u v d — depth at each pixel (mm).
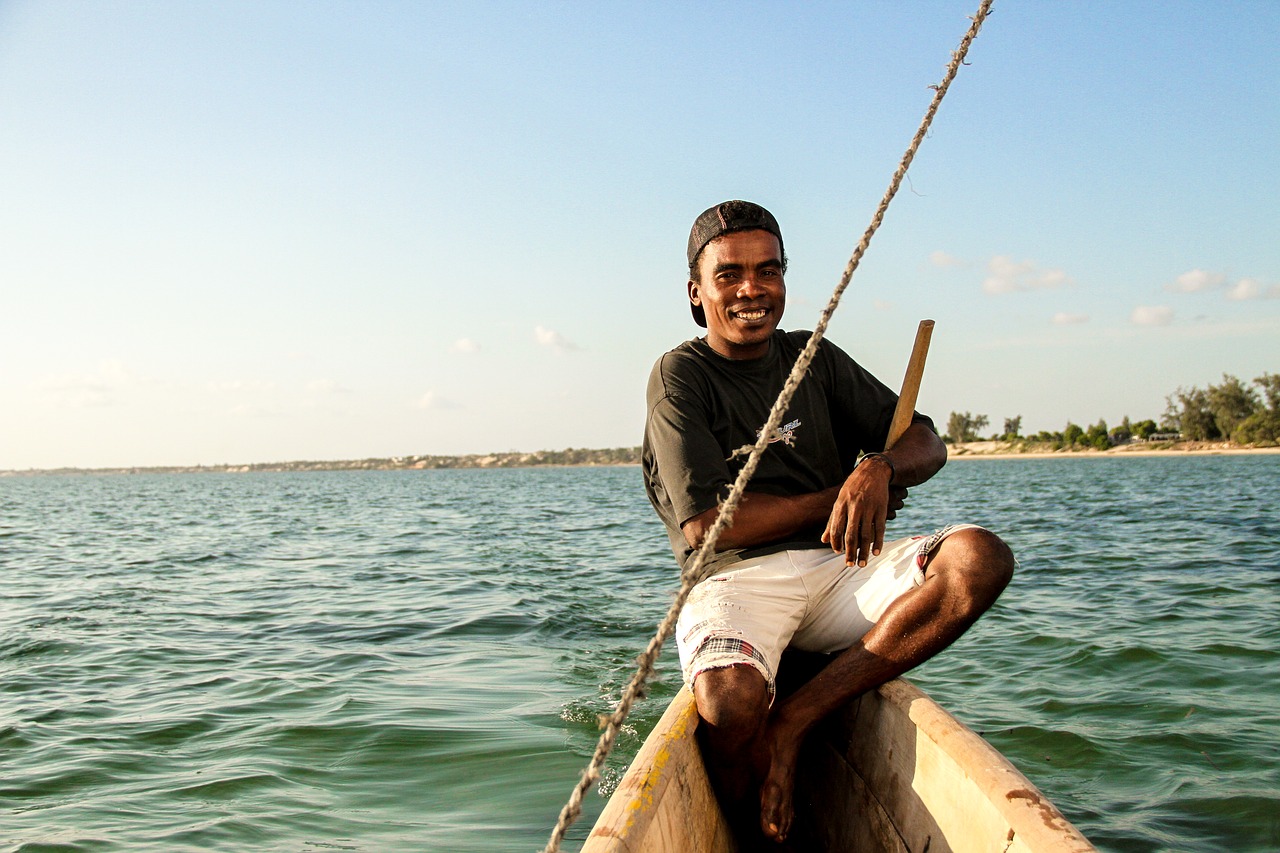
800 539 2953
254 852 3887
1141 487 35812
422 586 11609
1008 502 28141
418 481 100688
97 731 5621
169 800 4500
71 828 4176
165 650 7980
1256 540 14555
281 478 168375
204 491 73812
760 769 2637
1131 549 13672
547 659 7184
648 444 3070
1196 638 7277
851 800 2803
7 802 4520
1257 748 4797
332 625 8977
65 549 19156
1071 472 58531
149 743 5379
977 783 2002
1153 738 5004
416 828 4090
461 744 5133
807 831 3109
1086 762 4711
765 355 3035
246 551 17484
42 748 5316
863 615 2812
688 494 2803
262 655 7688
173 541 20672
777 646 2725
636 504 35500
